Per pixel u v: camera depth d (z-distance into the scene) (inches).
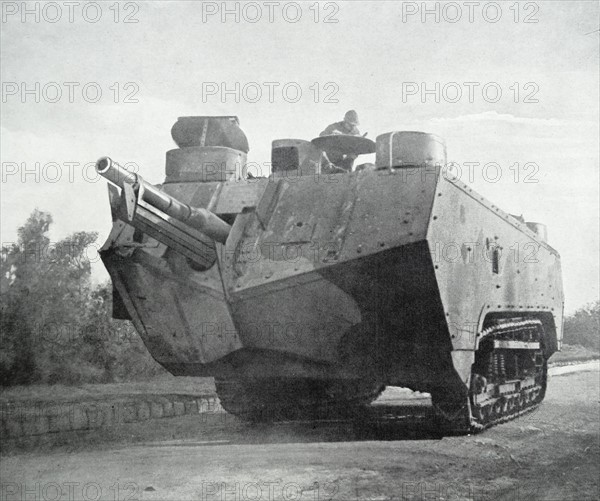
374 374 438.9
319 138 522.9
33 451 405.4
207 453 400.5
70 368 618.2
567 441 446.6
